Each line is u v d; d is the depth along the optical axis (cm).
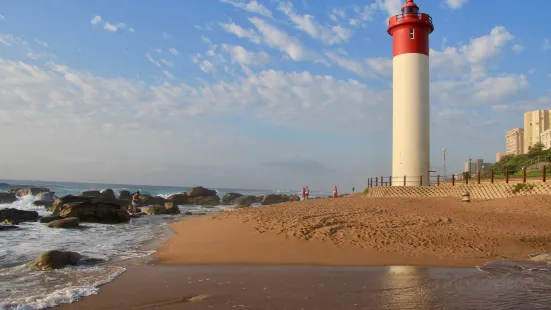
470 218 1816
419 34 3244
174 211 3591
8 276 948
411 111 3192
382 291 777
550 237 1470
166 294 758
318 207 2397
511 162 5644
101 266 1070
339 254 1191
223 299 720
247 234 1496
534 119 13425
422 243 1335
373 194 3391
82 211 2580
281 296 740
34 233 1939
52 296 746
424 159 3175
